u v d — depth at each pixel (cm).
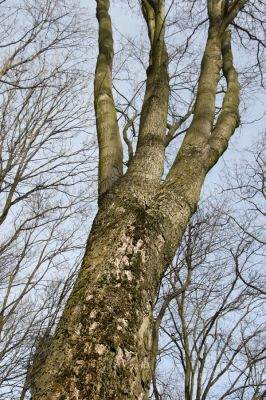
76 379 180
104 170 312
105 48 419
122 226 244
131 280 219
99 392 176
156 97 356
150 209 263
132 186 276
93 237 248
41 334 674
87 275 223
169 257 255
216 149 330
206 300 818
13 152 691
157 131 331
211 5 450
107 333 195
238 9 443
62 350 193
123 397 179
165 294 750
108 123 347
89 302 208
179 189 287
